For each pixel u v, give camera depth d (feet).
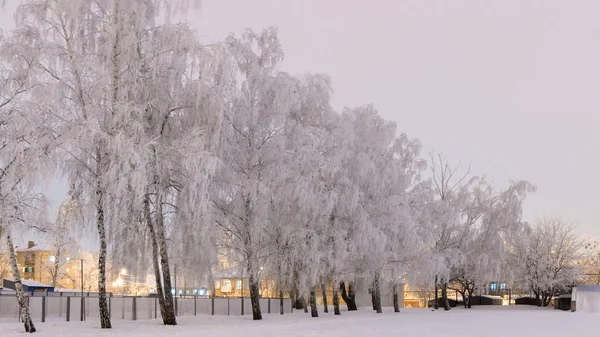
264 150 105.40
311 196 106.42
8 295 100.73
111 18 84.23
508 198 171.63
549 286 210.18
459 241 172.24
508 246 216.33
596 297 166.50
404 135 150.61
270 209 108.58
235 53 105.29
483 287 182.80
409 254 140.87
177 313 121.90
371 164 127.13
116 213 86.74
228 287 211.00
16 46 77.66
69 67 80.94
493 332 76.79
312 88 120.57
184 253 101.14
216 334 70.54
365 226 120.67
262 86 105.60
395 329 81.05
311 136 108.17
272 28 110.93
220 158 90.43
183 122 90.07
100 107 82.33
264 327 83.20
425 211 148.56
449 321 102.89
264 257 108.27
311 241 110.11
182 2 88.63
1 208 72.84
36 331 74.95
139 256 99.35
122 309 109.50
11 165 74.59
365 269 128.98
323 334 71.15
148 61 85.20
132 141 78.79
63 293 131.44
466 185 175.52
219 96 87.10
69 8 80.38
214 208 99.55
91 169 82.48
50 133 77.56
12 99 76.64
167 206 94.43
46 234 76.64
